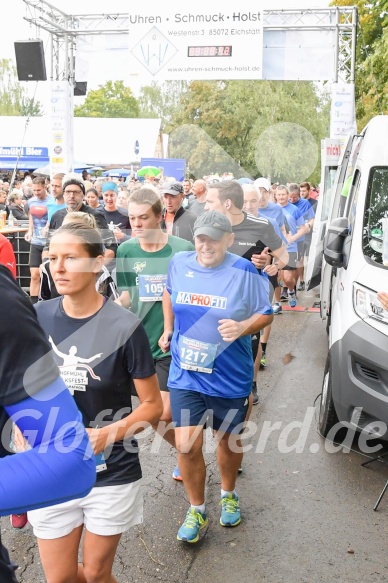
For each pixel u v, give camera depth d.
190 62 9.98
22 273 9.04
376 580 2.87
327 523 3.37
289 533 3.26
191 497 3.16
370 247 4.10
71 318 2.15
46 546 2.11
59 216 4.11
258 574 2.92
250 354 3.02
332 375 3.94
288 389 5.56
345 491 3.72
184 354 2.89
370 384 3.65
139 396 2.22
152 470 3.96
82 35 11.12
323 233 4.36
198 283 2.80
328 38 9.38
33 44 10.85
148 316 3.22
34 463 1.12
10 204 11.27
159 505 3.54
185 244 2.97
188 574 2.92
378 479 3.88
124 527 2.17
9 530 3.32
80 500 2.09
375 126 4.73
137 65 9.99
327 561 3.02
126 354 2.15
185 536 3.10
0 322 1.12
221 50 9.75
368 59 11.48
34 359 1.14
